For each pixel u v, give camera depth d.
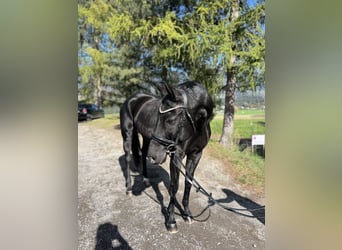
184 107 2.06
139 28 6.20
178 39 5.50
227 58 5.00
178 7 7.00
